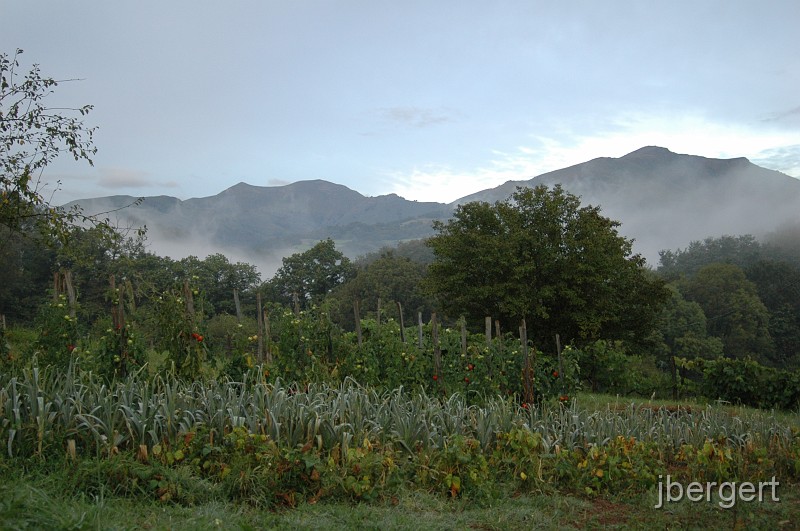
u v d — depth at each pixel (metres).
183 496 5.55
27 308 33.59
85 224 8.30
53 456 5.76
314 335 10.06
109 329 8.21
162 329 8.60
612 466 7.30
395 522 5.44
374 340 10.79
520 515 6.03
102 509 4.88
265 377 9.01
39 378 6.62
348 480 6.08
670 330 62.47
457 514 5.98
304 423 6.75
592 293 26.73
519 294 26.28
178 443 6.11
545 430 8.16
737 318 70.62
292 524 5.23
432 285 28.94
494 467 7.20
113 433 6.00
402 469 6.73
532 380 11.64
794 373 17.05
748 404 17.27
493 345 11.84
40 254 34.16
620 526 6.02
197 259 55.06
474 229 28.39
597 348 20.91
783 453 8.66
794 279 82.69
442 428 7.65
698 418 10.08
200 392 7.37
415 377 10.62
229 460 6.11
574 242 26.27
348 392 7.95
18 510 4.26
